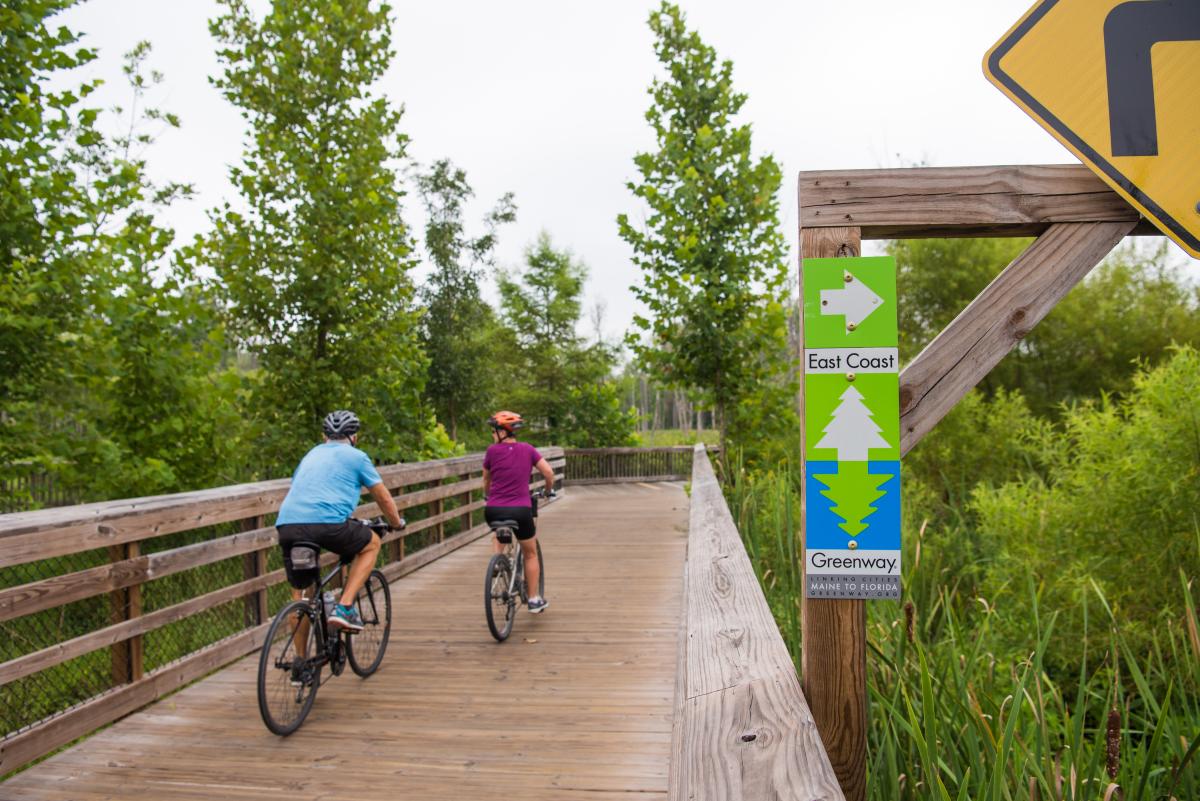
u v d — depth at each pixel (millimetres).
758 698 1795
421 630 6262
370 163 8664
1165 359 16328
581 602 7137
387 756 3842
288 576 4316
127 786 3523
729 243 10977
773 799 1333
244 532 5488
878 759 2904
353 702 4625
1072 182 2348
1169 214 2266
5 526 3496
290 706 4184
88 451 6539
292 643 4266
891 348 2244
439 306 24234
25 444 6367
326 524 4316
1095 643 6379
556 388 26328
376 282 8789
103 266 6762
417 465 8914
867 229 2396
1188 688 5207
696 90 10766
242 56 8555
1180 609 6371
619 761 3748
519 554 6457
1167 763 3805
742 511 7918
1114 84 2311
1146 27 2303
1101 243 2336
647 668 5199
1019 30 2361
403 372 9406
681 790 1379
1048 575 7395
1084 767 3322
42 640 4520
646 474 23344
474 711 4449
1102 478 7527
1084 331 16969
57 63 6434
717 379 11094
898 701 3256
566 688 4828
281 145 8273
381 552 8445
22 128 6219
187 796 3426
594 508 15203
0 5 6195
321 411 8719
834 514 2256
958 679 3564
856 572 2248
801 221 2365
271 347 8531
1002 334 2326
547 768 3684
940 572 7688
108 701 4191
